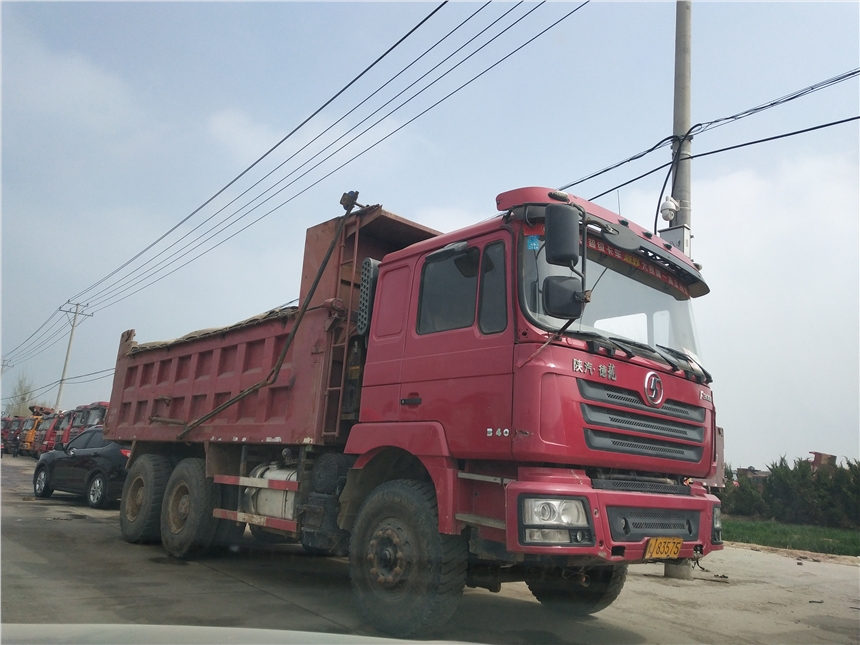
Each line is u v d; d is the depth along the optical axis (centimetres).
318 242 663
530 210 455
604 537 412
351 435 539
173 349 902
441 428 470
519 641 502
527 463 426
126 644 258
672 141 1008
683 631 570
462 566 453
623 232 505
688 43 1066
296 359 646
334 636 309
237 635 291
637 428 464
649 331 517
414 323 522
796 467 1664
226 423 742
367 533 505
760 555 1052
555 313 419
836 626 616
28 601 513
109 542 849
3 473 2142
